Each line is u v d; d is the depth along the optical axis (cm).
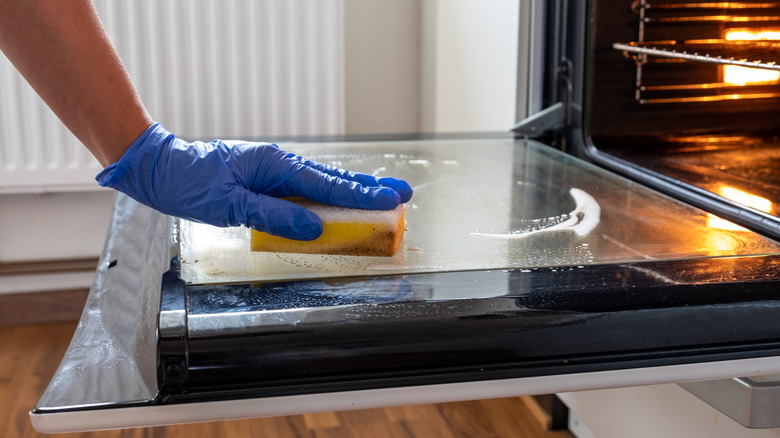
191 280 70
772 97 131
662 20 121
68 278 205
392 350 62
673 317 66
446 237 83
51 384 60
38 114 183
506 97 157
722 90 127
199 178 79
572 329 65
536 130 133
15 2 72
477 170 113
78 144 187
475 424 155
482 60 169
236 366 60
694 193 97
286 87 194
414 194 100
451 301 65
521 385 64
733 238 82
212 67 188
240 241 83
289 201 80
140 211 103
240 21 187
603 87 122
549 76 133
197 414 59
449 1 189
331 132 197
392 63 215
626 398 112
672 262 74
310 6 188
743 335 67
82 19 76
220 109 191
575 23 124
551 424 152
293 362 61
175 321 61
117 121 79
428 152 126
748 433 84
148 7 181
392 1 211
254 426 154
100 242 209
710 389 74
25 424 152
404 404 63
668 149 127
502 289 68
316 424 155
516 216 90
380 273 72
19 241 204
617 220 89
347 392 61
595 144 124
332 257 77
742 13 124
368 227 76
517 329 64
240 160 81
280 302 65
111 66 79
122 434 149
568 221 88
